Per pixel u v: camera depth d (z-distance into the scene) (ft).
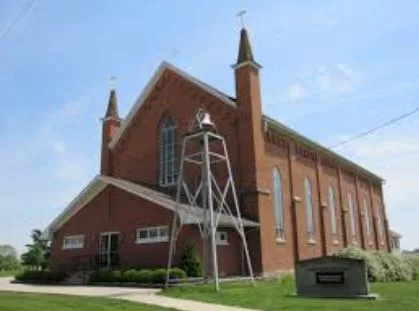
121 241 97.71
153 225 93.09
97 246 101.91
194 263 85.20
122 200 100.01
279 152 117.91
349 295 62.49
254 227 100.32
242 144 105.91
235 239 98.99
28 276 103.55
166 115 122.83
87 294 66.54
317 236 131.64
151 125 125.29
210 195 80.89
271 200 107.24
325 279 64.39
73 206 107.65
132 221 97.09
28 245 195.72
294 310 49.98
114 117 135.13
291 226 117.19
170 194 108.68
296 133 124.98
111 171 130.72
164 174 119.24
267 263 100.37
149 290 73.67
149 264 91.81
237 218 94.79
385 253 112.57
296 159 127.34
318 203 136.98
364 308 51.49
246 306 53.72
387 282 97.81
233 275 95.35
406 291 73.36
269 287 78.28
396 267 109.29
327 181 148.56
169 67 123.24
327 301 58.18
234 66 110.32
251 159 103.71
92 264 101.35
